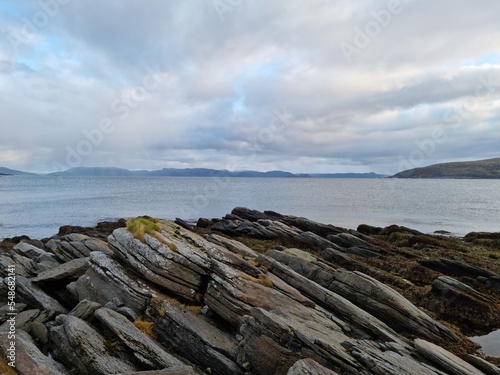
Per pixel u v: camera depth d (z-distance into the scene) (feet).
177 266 63.36
